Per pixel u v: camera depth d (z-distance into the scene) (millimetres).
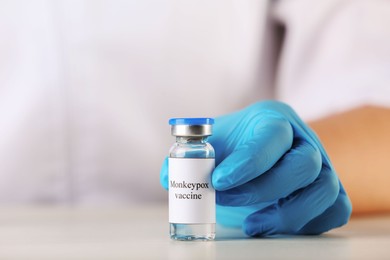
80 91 724
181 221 410
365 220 537
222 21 748
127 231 466
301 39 723
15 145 721
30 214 601
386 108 622
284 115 445
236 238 426
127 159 731
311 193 422
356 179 564
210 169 408
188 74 746
